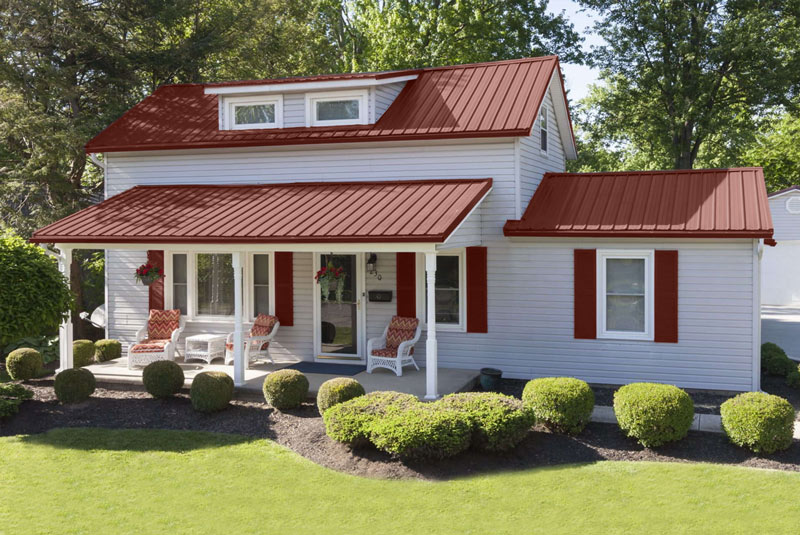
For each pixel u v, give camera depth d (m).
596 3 30.52
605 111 32.19
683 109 28.72
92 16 21.56
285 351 16.38
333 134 16.00
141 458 10.47
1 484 9.45
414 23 29.66
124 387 14.48
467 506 8.37
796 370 15.34
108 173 17.91
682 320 13.71
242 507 8.52
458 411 10.05
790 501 8.30
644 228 13.48
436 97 16.66
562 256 14.48
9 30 20.58
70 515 8.34
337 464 9.92
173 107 19.02
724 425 10.20
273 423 11.86
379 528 7.82
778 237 30.72
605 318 14.25
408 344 14.57
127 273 17.53
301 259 16.20
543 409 10.73
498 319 15.00
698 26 28.53
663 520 7.86
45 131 19.78
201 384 12.41
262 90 16.78
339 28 36.47
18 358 15.15
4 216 21.86
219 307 16.91
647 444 10.15
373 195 14.62
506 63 17.41
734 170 14.98
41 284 13.25
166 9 22.66
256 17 26.12
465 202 13.38
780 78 27.58
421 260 15.36
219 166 17.09
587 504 8.34
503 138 14.97
